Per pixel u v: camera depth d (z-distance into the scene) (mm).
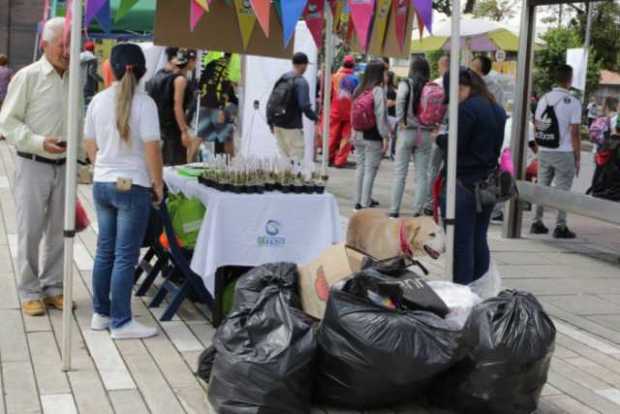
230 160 5641
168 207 5395
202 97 10062
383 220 4961
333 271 4480
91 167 6090
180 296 5395
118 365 4543
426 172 9492
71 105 4270
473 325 3996
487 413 3975
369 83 9766
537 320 3979
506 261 7875
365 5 4281
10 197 9758
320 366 4031
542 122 8586
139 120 4746
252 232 5191
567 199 8328
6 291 5895
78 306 5602
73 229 4355
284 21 4023
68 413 3908
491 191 5289
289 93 10867
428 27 4324
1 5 27188
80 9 4195
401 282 4285
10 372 4379
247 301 4324
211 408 3984
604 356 5219
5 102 5129
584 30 8281
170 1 5719
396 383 3912
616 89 7863
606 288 6996
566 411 4270
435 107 9016
